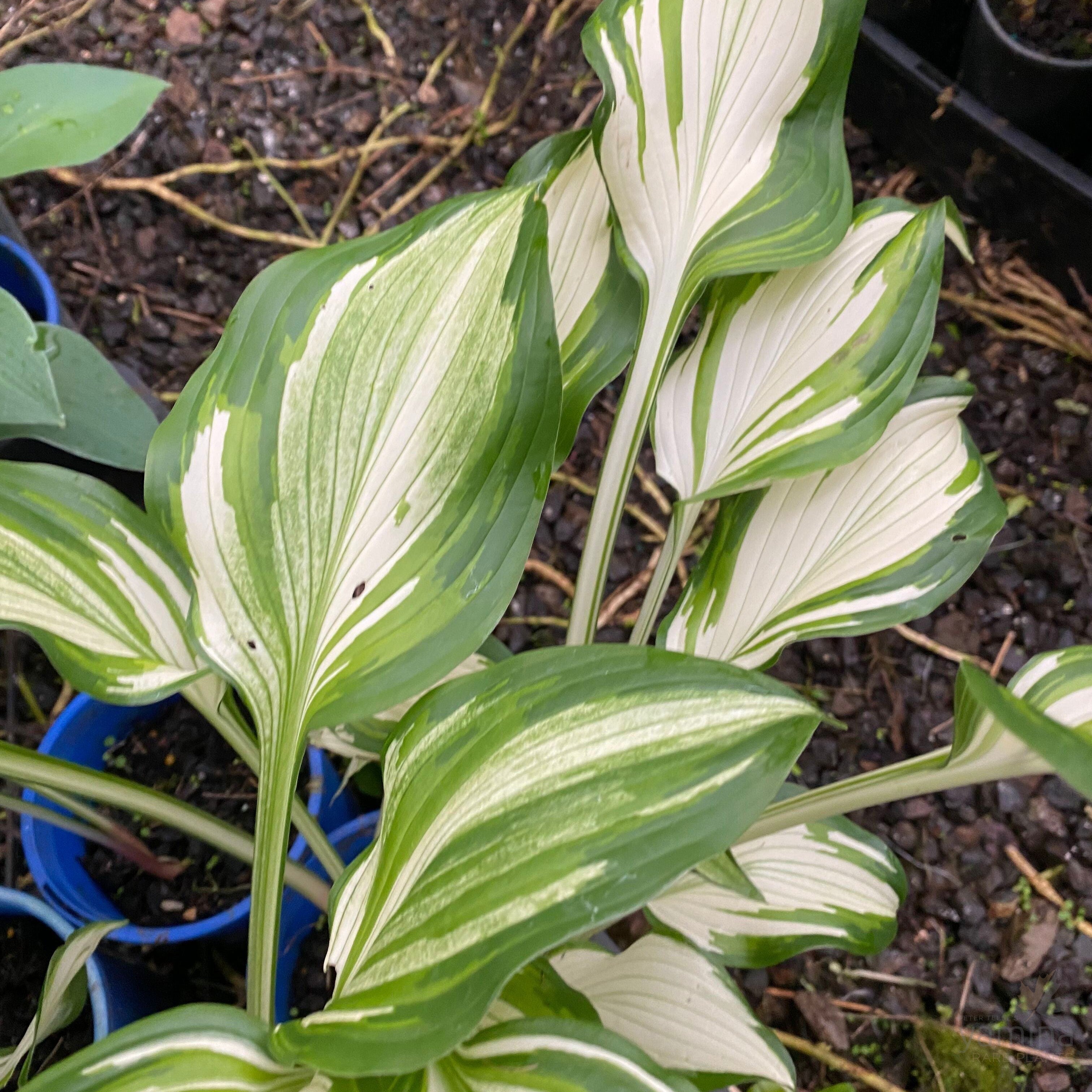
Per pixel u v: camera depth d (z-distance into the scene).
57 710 0.99
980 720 0.56
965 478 0.71
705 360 0.73
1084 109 1.03
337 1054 0.52
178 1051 0.54
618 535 1.08
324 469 0.60
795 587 0.72
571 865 0.52
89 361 0.81
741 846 0.79
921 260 0.69
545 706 0.55
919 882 0.94
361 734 0.77
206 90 1.26
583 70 1.30
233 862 0.84
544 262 0.60
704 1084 0.71
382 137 1.26
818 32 0.66
